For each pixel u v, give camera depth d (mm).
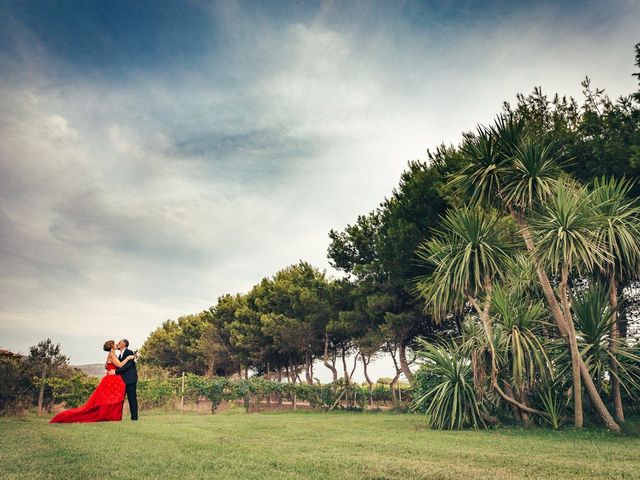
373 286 21359
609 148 13539
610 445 6793
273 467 4250
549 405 9508
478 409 9875
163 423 9188
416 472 4105
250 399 20328
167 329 53219
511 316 9789
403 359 21016
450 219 10750
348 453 5395
